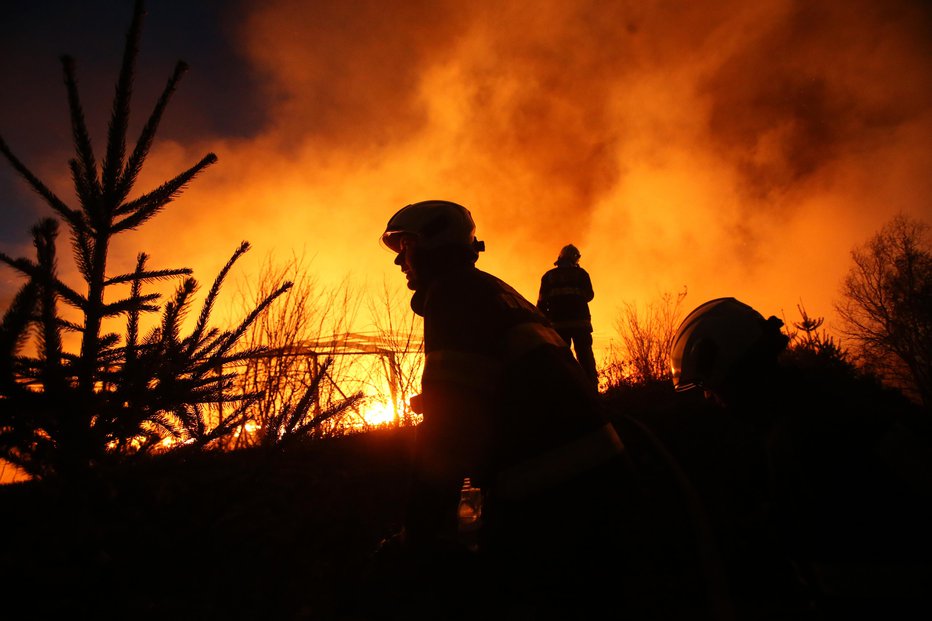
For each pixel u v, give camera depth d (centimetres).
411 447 395
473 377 122
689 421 392
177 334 203
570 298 545
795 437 128
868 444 121
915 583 113
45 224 170
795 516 129
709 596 110
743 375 138
